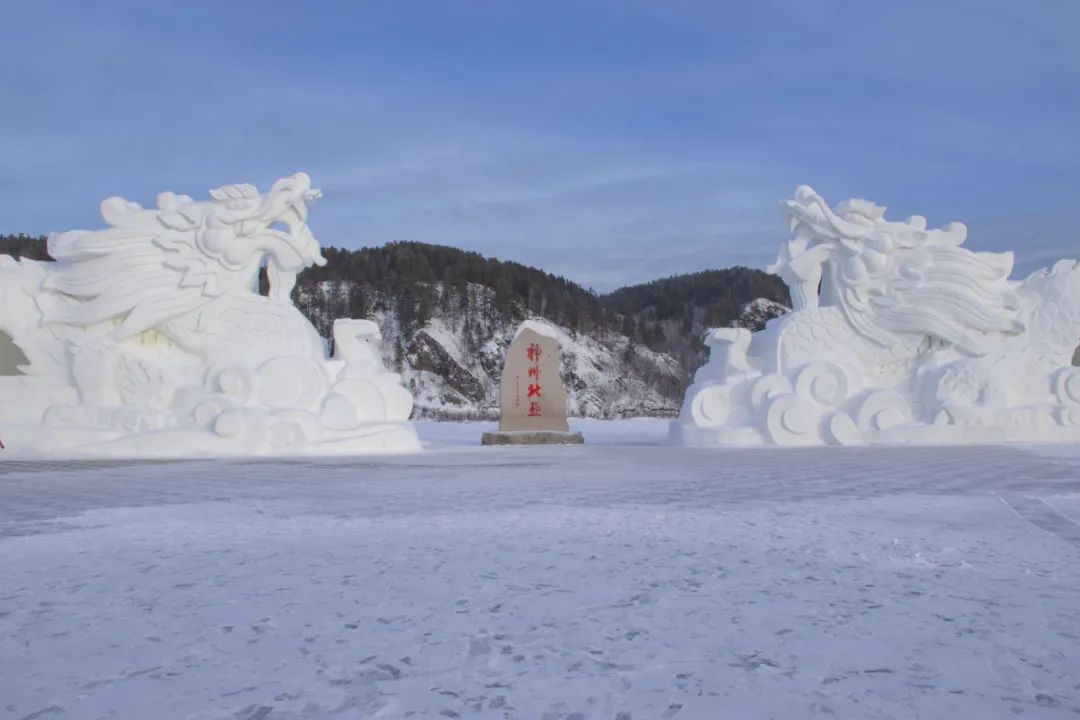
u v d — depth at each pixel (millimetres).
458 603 4352
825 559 5324
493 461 12672
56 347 14273
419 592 4566
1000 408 15453
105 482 9758
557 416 19031
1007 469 10844
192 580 4852
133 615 4184
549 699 3166
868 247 16250
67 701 3154
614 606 4285
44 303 14312
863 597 4453
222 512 7371
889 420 15445
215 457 13352
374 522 6773
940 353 16172
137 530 6453
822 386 15703
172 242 14406
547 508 7512
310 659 3574
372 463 12391
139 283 14250
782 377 15898
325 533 6285
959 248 16312
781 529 6367
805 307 16469
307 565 5207
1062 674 3377
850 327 16250
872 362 16156
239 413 13711
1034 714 3018
